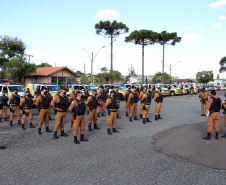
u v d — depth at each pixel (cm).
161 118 1141
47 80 3158
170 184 402
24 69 2877
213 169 473
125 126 944
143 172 456
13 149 610
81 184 400
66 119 1122
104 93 1252
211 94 676
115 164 501
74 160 525
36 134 788
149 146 646
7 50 3141
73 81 3644
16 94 958
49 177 430
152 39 3947
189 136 721
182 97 2758
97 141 699
